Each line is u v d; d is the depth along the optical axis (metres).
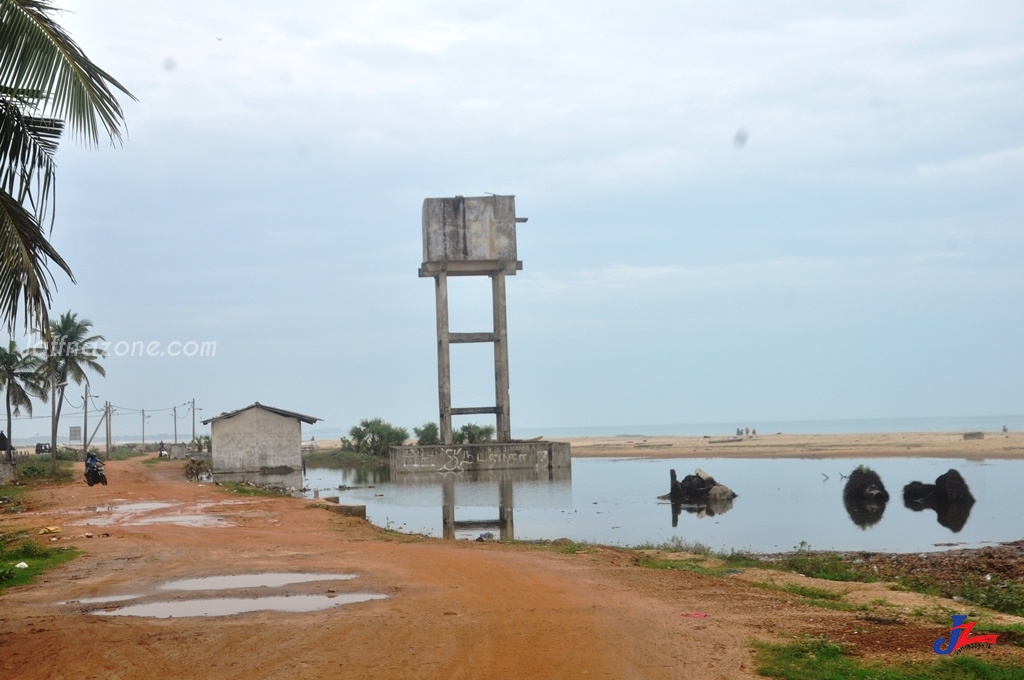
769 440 130.88
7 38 11.50
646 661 10.26
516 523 37.12
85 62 11.73
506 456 76.50
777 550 27.70
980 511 39.69
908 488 45.12
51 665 10.30
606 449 127.62
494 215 80.19
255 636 11.52
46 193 12.62
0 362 62.72
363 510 33.88
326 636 11.49
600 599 14.16
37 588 15.69
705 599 14.25
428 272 80.19
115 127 12.09
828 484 57.19
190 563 18.56
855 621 12.52
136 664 10.27
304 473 80.75
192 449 107.81
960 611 13.72
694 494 47.56
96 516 30.77
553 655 10.54
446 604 13.62
